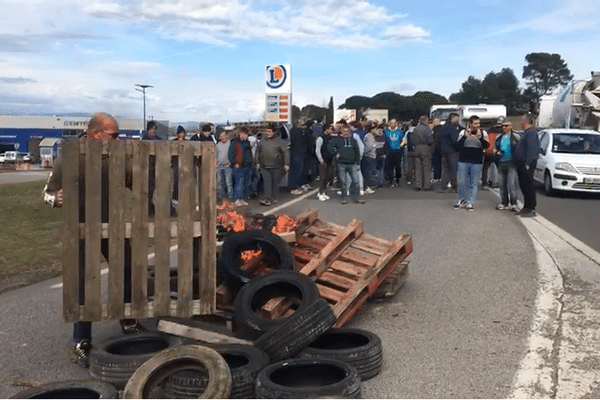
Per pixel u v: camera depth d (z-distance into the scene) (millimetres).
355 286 5828
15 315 6555
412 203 15875
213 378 4074
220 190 15656
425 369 4898
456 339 5582
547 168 17797
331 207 15211
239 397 4219
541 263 8609
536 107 30234
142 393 4070
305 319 4762
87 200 4820
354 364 4645
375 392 4477
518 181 14031
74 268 4863
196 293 5398
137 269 4957
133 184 4883
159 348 5086
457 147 14422
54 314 6586
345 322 5793
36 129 74250
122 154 4844
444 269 8305
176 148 4926
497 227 11836
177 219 4984
